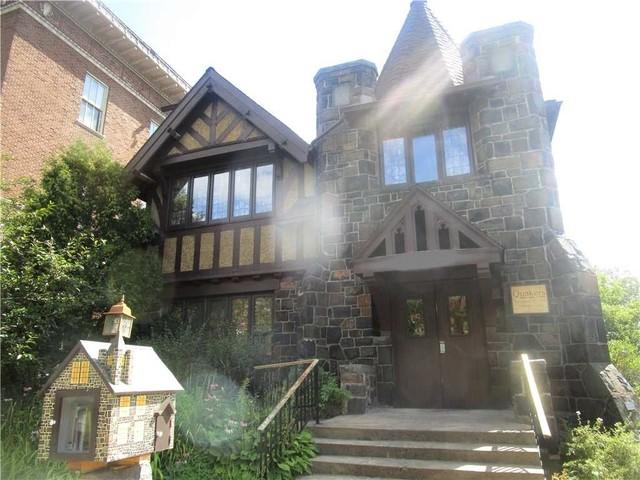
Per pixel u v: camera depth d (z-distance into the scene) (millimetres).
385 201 9375
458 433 5703
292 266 9602
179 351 8258
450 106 9383
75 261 7672
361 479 5258
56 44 12633
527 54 9234
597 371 7004
